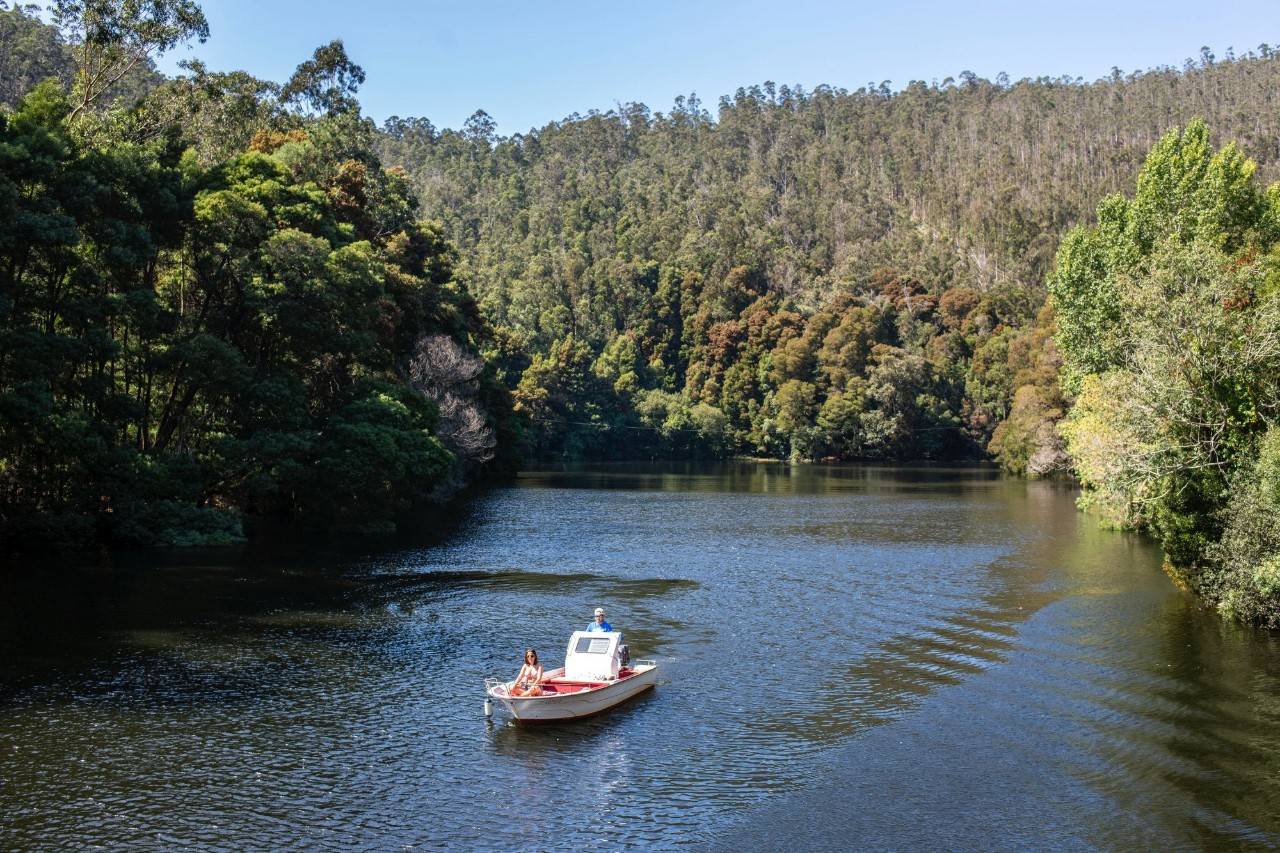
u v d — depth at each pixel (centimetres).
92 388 4712
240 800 1964
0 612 3447
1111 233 5744
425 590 4016
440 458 6312
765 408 17350
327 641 3177
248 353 6041
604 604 3794
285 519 6109
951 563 4819
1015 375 15138
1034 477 11912
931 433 16388
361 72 9719
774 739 2323
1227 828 1845
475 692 2669
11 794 1975
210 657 2961
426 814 1916
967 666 2905
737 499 8681
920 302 19025
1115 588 4088
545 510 7494
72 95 6216
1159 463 3375
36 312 4778
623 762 2183
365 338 6188
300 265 5653
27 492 4728
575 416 16600
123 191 4853
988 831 1848
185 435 5569
